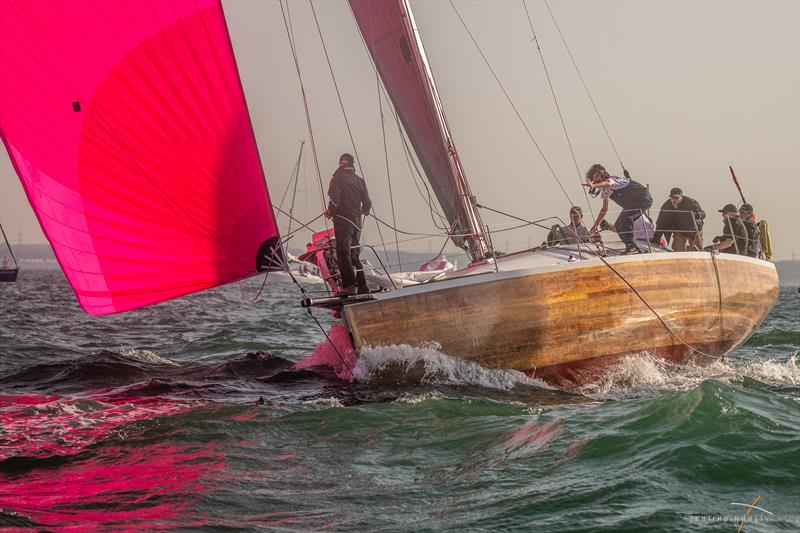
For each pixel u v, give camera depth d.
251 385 35.06
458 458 22.56
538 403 30.47
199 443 24.44
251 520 17.95
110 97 30.03
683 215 42.41
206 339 59.44
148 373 39.84
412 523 17.52
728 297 40.09
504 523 17.16
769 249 46.12
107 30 29.41
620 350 35.97
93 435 25.64
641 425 23.20
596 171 42.09
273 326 71.00
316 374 37.03
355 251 36.41
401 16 41.56
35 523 17.62
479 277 33.84
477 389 32.91
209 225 32.12
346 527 17.42
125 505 18.95
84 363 41.41
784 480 18.62
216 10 30.30
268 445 24.31
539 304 34.22
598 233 38.66
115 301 32.34
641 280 36.22
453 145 42.12
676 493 18.11
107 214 31.19
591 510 17.45
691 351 38.84
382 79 43.25
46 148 30.22
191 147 30.98
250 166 31.92
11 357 48.19
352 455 23.23
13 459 22.88
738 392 26.05
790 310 93.19
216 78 30.69
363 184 35.59
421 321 33.66
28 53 29.20
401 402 29.33
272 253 33.16
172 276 32.53
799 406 25.25
